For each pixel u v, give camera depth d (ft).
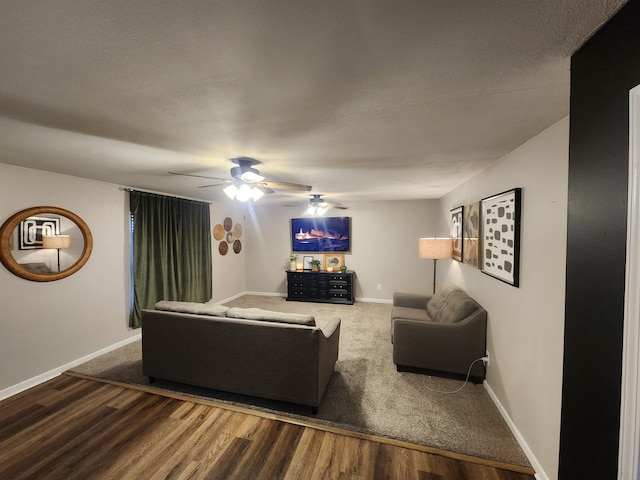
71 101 4.36
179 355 8.47
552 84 3.89
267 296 20.99
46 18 2.61
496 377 7.91
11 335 8.61
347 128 5.55
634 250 2.48
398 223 18.75
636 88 2.43
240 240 21.18
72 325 10.24
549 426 5.33
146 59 3.29
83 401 8.10
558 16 2.63
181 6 2.49
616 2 2.47
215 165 8.46
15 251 8.68
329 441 6.56
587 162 3.08
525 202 6.33
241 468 5.82
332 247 19.84
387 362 10.46
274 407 7.80
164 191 13.66
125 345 12.14
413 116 4.97
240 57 3.26
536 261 5.85
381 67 3.48
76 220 10.18
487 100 4.38
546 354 5.46
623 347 2.61
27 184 8.91
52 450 6.29
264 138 6.10
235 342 7.93
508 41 2.99
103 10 2.52
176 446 6.41
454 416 7.41
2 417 7.43
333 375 9.50
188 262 15.34
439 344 9.16
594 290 3.02
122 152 7.13
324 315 16.26
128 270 12.41
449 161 8.17
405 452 6.24
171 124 5.28
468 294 10.82
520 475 5.67
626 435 2.58
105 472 5.72
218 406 7.84
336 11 2.56
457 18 2.65
